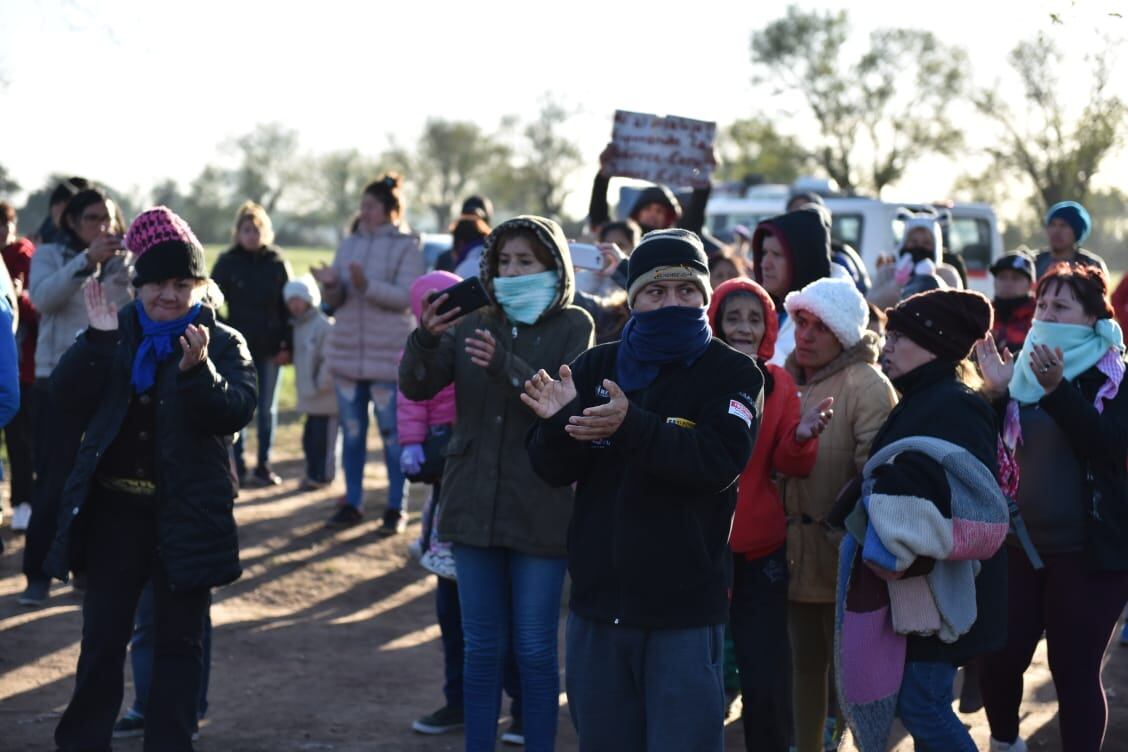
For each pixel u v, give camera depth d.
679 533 3.37
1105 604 4.20
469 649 4.37
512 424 4.32
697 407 3.42
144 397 4.29
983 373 4.15
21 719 5.12
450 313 4.27
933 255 7.89
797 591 4.38
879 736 3.64
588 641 3.48
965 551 3.47
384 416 8.32
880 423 4.29
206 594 4.39
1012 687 4.54
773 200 18.45
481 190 81.25
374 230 8.36
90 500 4.32
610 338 5.70
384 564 7.78
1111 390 4.28
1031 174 22.73
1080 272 4.37
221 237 77.06
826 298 4.38
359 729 5.18
